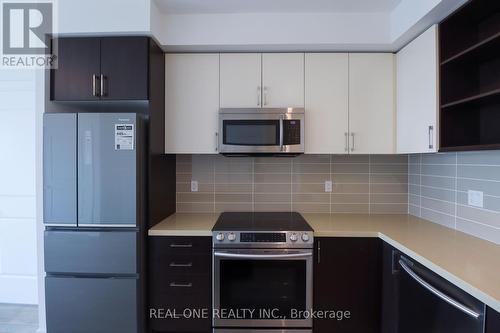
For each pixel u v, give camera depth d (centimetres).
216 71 220
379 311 186
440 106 169
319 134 219
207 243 191
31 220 266
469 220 177
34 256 267
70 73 198
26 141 264
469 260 131
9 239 264
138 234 185
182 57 221
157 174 209
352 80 219
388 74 218
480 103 155
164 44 210
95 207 183
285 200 252
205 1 194
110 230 185
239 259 185
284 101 219
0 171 262
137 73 195
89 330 186
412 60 195
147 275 194
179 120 221
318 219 226
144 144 194
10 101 263
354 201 251
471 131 166
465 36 168
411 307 149
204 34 209
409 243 158
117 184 183
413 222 215
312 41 207
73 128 183
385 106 218
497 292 98
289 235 185
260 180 252
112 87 196
